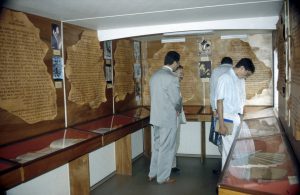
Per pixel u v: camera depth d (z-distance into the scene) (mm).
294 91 2207
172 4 2662
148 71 5523
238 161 2043
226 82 3449
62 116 3385
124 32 3951
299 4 1950
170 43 5348
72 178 3463
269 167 1901
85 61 3807
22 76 2803
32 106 2930
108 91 4426
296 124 2031
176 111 3939
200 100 5312
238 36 4984
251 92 5035
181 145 5488
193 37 5211
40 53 3031
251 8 2941
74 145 2752
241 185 1622
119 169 4527
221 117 3461
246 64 3447
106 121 4035
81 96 3730
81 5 2598
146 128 5340
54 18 3170
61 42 3357
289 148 2270
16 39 2734
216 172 4496
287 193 1502
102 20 3334
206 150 5363
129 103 5113
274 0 2648
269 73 4934
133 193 3832
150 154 5430
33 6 2611
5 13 2615
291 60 2391
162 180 4070
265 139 2645
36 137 2932
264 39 4910
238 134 2912
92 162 4035
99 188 4031
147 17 3232
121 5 2633
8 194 2697
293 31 2219
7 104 2639
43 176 3117
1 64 2572
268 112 4316
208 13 3117
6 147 2588
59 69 3320
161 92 3834
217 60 5156
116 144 4496
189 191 3842
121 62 4805
